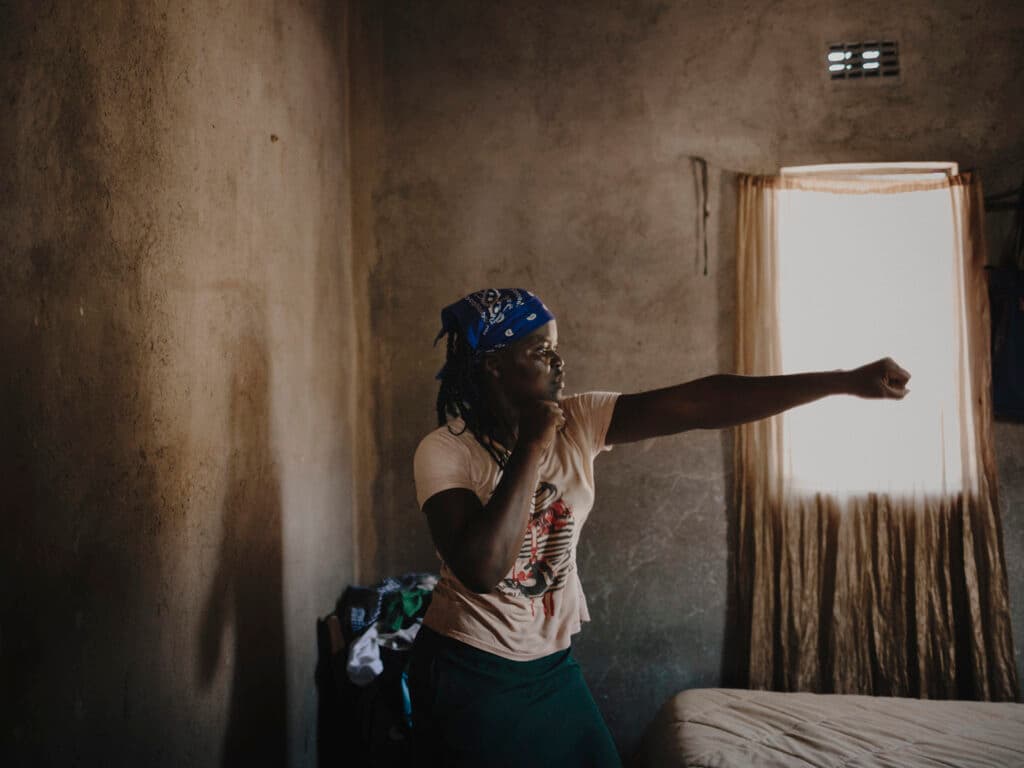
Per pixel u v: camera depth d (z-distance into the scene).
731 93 3.80
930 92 3.71
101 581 1.65
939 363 3.63
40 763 1.44
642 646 3.77
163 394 1.92
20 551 1.39
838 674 3.60
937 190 3.66
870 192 3.70
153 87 1.91
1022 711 2.85
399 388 3.84
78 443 1.57
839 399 3.66
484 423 1.83
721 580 3.75
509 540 1.54
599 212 3.83
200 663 2.10
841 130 3.75
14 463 1.38
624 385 3.81
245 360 2.44
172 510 1.95
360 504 3.80
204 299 2.16
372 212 3.87
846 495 3.64
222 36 2.33
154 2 1.92
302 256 3.05
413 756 1.76
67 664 1.53
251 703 2.44
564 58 3.86
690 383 1.91
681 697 3.05
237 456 2.36
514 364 1.82
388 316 3.85
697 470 3.77
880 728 2.67
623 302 3.81
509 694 1.71
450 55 3.87
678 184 3.81
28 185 1.43
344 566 3.56
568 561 1.84
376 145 3.87
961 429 3.59
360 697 2.99
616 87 3.84
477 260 3.85
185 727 2.01
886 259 3.69
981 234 3.61
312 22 3.25
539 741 1.72
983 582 3.55
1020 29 3.68
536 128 3.85
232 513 2.32
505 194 3.85
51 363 1.49
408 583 3.54
